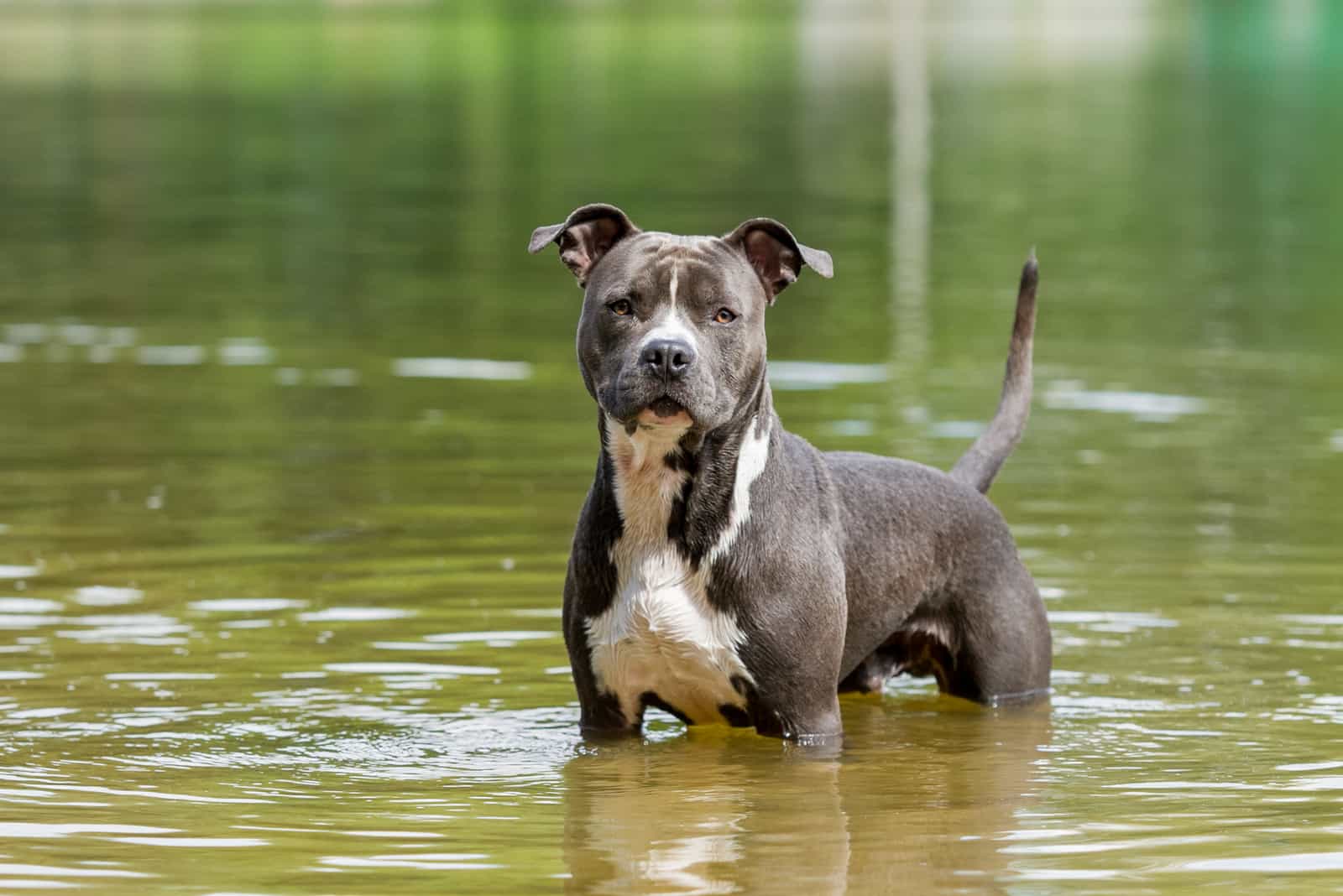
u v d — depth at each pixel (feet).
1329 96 179.11
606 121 156.56
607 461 29.86
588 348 29.91
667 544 29.78
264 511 46.06
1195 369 64.59
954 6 374.63
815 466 31.86
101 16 321.11
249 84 193.88
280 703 32.86
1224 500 47.65
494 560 41.86
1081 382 62.59
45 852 25.22
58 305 76.59
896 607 32.76
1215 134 147.54
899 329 71.61
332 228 99.25
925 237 95.09
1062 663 35.68
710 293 29.32
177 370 64.18
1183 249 92.48
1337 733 31.45
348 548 42.80
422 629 37.22
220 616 37.86
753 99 176.76
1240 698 33.50
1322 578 40.86
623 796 28.12
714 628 29.91
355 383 62.34
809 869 24.77
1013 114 161.79
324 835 26.08
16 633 36.47
